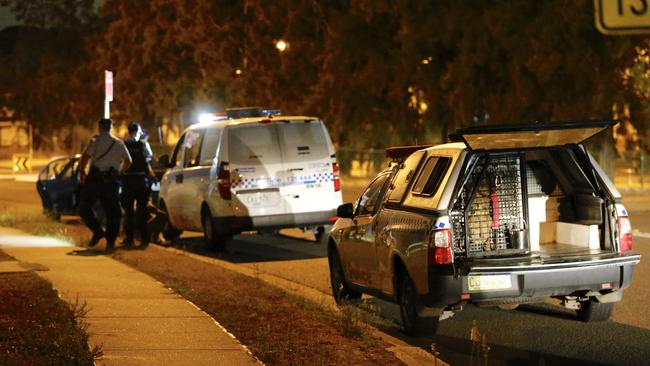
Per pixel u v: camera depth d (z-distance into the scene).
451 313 27.50
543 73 81.75
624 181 96.75
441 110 104.19
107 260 43.25
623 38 76.81
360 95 115.19
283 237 57.25
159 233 55.19
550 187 28.50
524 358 25.47
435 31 99.00
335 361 23.77
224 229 48.97
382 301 35.00
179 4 148.62
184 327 27.42
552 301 33.06
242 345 25.12
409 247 27.42
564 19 80.19
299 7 128.25
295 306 31.67
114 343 25.22
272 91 134.62
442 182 26.78
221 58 143.62
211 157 50.56
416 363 23.91
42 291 33.16
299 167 49.34
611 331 28.34
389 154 31.30
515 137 26.17
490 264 26.08
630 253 27.33
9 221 65.69
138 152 50.34
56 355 22.98
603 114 81.00
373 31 112.44
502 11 86.56
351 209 32.22
